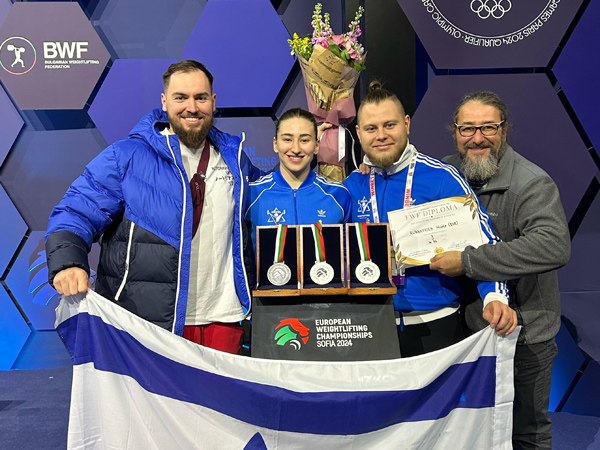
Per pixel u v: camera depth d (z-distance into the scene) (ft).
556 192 6.13
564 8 9.91
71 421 5.28
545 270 5.73
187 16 11.13
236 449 5.19
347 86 8.41
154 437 5.23
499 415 5.44
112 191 5.96
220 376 5.20
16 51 10.45
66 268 5.23
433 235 5.93
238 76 10.59
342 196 6.77
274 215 6.70
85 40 10.52
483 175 6.41
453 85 10.13
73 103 10.61
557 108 10.02
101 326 5.35
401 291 6.11
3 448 8.18
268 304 5.49
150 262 5.84
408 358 5.27
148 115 6.40
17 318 11.48
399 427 5.26
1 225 11.23
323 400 5.14
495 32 10.00
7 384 10.81
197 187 6.15
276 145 6.94
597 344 10.33
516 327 5.46
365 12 10.48
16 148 11.23
